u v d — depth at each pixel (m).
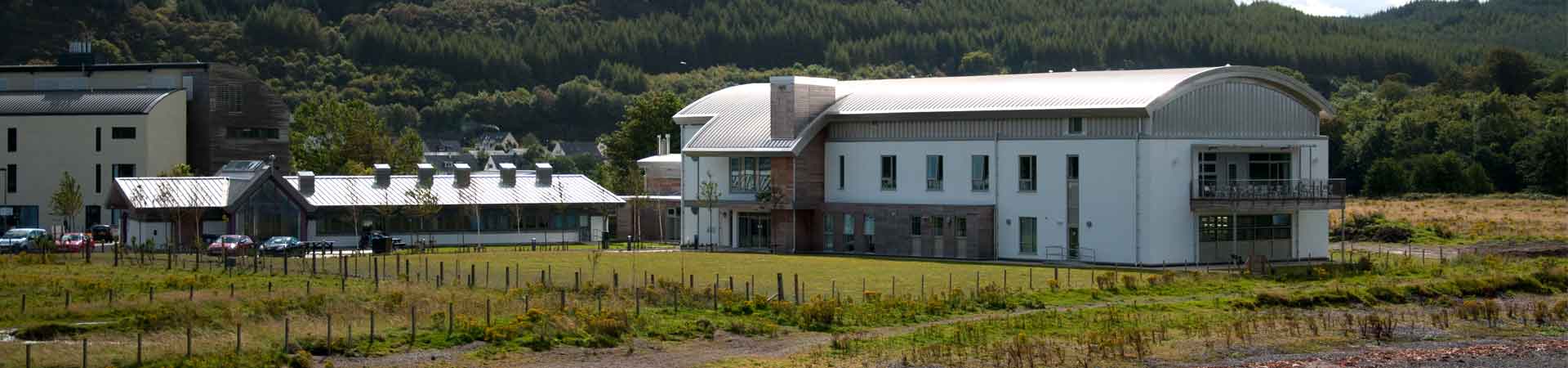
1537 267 80.75
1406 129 196.00
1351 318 61.75
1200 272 78.25
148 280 70.62
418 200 107.38
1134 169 84.44
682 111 111.31
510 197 112.81
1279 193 87.94
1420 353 54.59
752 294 65.12
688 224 109.12
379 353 50.59
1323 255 92.75
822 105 101.31
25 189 125.19
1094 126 86.69
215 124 130.62
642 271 80.50
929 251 93.94
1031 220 89.81
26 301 62.31
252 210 102.38
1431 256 92.44
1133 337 55.38
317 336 52.00
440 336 53.12
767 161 101.38
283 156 136.12
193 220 101.69
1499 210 138.50
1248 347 54.97
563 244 108.75
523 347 52.12
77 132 124.94
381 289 66.00
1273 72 89.50
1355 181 194.38
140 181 103.94
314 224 105.56
